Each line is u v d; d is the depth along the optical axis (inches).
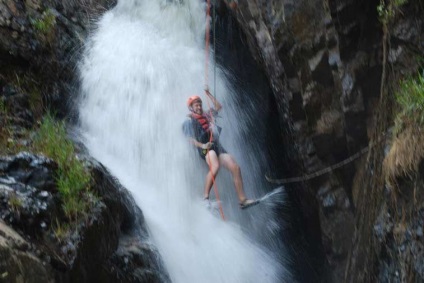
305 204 380.8
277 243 397.4
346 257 350.6
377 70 312.2
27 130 312.3
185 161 385.7
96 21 454.6
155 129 404.2
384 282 251.9
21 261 204.1
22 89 345.4
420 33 251.4
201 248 341.7
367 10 303.9
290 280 389.4
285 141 380.5
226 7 423.5
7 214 231.1
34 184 255.4
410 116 243.9
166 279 292.4
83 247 242.4
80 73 410.3
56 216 246.5
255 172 412.8
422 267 229.6
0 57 343.3
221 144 411.8
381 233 252.5
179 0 462.3
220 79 432.5
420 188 233.9
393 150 245.6
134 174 380.8
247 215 394.9
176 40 450.9
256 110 414.3
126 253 273.0
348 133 327.6
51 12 407.2
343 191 345.1
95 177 278.4
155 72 427.8
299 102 344.8
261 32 358.0
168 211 362.0
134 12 469.1
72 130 371.9
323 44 325.1
